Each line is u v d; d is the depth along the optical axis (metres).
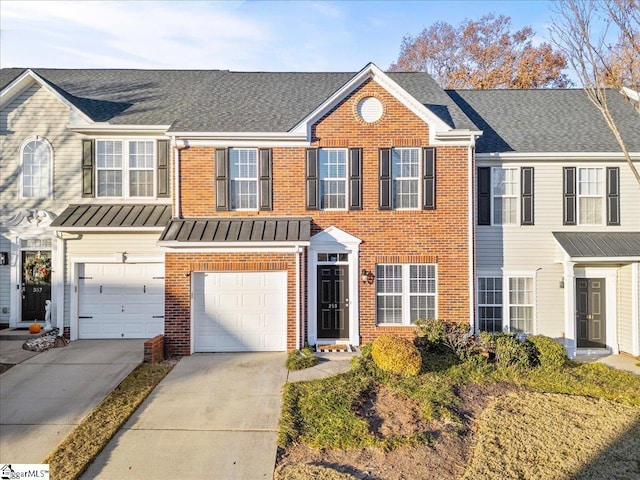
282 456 6.85
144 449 7.04
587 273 13.58
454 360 10.88
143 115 14.57
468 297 12.89
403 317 12.96
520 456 6.77
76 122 13.88
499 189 13.81
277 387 9.58
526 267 13.67
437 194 12.97
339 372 10.42
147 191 14.38
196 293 12.31
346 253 13.07
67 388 9.45
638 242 13.13
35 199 14.20
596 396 9.31
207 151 12.95
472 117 15.34
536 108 15.83
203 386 9.64
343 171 13.09
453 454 6.90
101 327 13.62
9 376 10.14
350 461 6.69
